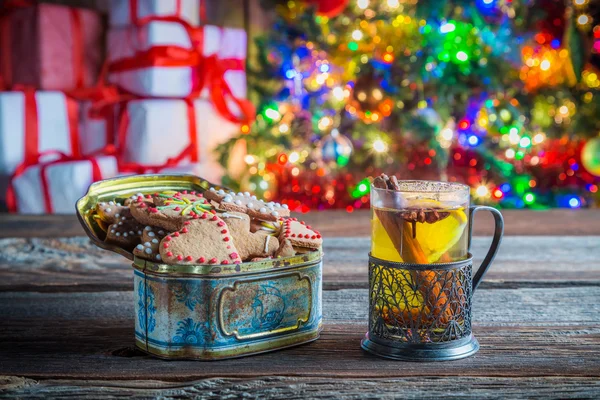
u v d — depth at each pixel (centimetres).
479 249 122
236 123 234
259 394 80
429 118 252
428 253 85
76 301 102
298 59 270
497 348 88
